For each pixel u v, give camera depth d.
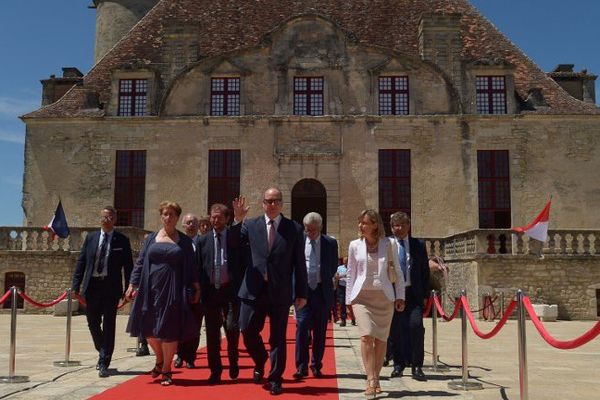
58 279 25.41
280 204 8.36
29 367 10.62
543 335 6.07
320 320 9.70
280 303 8.06
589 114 29.06
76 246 25.78
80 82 32.84
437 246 27.17
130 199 29.78
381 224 8.12
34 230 25.88
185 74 30.12
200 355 12.23
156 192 29.58
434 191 29.11
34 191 29.80
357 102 29.69
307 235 10.05
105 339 9.61
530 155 29.17
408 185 29.34
